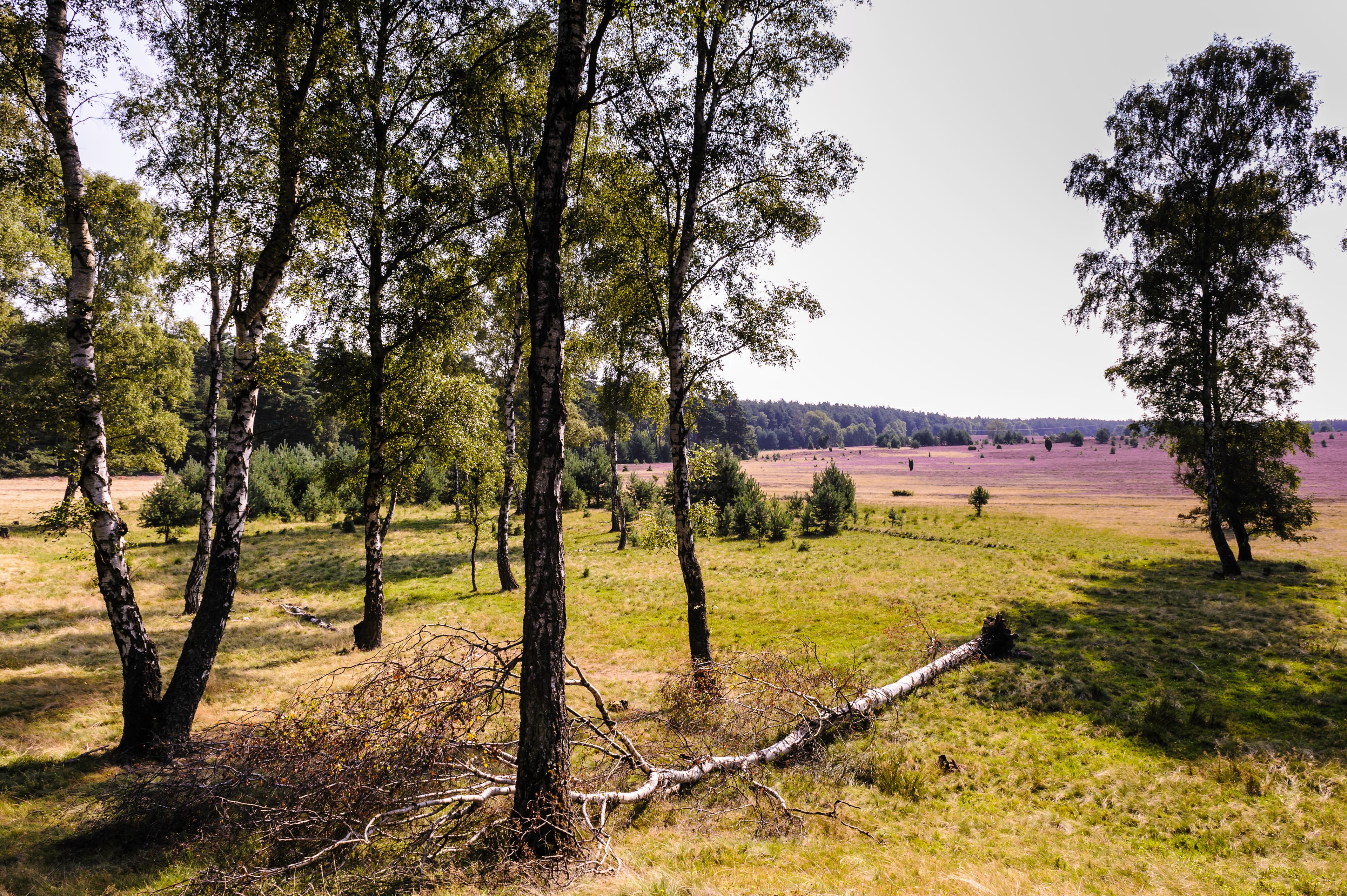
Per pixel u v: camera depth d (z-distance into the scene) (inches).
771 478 3878.0
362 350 597.6
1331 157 834.2
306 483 1886.1
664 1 406.6
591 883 199.6
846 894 196.4
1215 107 903.1
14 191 381.7
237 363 400.2
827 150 485.1
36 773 324.5
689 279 523.5
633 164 495.5
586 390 1390.3
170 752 324.2
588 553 1343.5
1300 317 946.1
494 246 652.1
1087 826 298.7
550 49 556.7
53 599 803.4
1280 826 289.0
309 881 214.4
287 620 759.1
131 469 1071.6
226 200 398.6
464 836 251.1
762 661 454.3
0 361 1908.2
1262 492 1067.9
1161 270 962.1
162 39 421.1
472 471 917.2
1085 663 550.9
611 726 325.7
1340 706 433.7
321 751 257.4
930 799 324.5
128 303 1035.3
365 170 440.5
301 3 412.8
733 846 251.4
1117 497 2588.6
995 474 4057.6
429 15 526.0
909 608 779.4
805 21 469.1
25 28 366.0
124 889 209.6
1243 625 658.8
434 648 574.2
